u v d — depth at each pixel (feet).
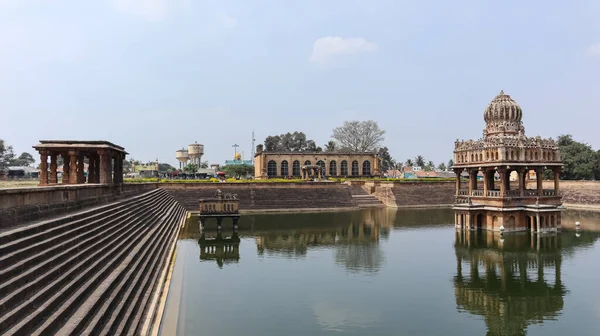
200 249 117.50
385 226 161.99
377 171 319.88
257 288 79.10
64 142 108.68
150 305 59.26
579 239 127.75
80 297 44.39
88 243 58.85
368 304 70.23
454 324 62.08
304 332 58.29
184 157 495.82
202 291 76.59
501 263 99.09
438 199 251.39
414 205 242.78
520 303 71.31
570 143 315.78
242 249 117.60
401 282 83.51
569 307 69.56
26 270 40.57
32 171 272.92
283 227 160.15
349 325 61.16
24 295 37.14
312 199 231.09
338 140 383.86
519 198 138.62
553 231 137.59
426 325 61.67
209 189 223.10
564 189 247.70
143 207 118.93
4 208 47.29
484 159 142.82
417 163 547.08
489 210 141.38
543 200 140.67
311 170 304.09
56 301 40.01
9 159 286.25
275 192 231.71
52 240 49.42
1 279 35.88
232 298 72.79
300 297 73.61
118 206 92.53
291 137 459.73
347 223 170.71
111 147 110.83
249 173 392.88
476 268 94.38
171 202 185.26
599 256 106.01
